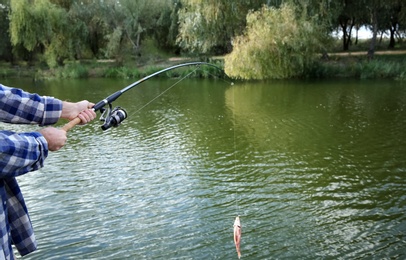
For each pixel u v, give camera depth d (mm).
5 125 15914
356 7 32625
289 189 9422
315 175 10258
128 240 7430
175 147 13094
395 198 8781
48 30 36375
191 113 18359
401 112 16922
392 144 12586
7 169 1547
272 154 12039
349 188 9383
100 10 38469
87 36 39438
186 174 10609
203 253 6965
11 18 36812
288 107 18797
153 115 18156
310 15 27938
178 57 40156
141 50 38562
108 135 14688
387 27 40906
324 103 19359
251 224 7867
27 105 1727
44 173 10852
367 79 26438
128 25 37875
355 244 7062
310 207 8484
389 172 10281
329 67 28000
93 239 7484
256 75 25922
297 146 12758
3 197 1596
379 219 7891
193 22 29828
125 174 10727
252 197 9070
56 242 7391
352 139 13305
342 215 8109
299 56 25781
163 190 9617
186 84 28422
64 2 40938
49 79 34406
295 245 7086
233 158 11805
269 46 25391
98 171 10977
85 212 8555
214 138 14055
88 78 34656
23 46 40188
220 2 28859
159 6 39750
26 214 1836
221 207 8617
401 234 7328
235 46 25844
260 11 27812
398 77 26266
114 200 9133
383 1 30531
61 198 9281
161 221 8094
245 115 17531
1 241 1558
